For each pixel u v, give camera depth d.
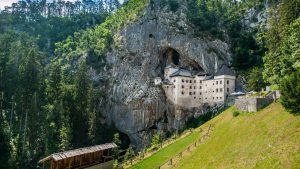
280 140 44.50
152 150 90.81
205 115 152.75
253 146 49.19
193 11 185.75
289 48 75.12
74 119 123.38
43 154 114.00
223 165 48.78
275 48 95.00
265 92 84.38
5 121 116.25
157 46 176.12
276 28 98.00
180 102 161.50
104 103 175.00
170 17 179.12
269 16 169.25
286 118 52.12
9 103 121.44
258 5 187.12
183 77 163.25
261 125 56.91
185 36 173.00
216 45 172.00
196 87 162.88
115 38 185.38
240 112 76.31
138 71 172.88
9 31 196.12
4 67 121.62
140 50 175.88
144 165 72.94
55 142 115.81
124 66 176.12
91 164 65.38
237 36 179.50
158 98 166.38
